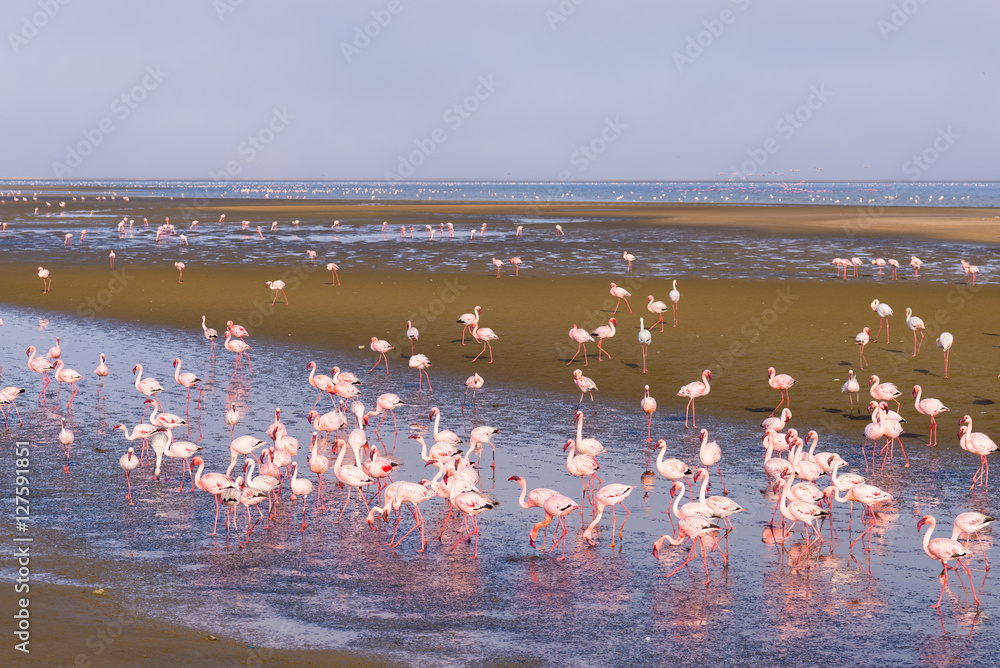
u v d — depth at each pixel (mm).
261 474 17516
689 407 24312
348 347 32406
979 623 12742
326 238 76062
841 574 14352
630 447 20891
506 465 19609
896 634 12469
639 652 12023
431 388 26703
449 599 13523
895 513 16812
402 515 17062
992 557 14914
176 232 82062
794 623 12812
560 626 12719
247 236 78062
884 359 29344
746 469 19359
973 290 43219
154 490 18125
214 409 24328
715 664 11742
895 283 46125
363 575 14336
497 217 105562
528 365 29344
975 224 86250
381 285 46812
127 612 12734
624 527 16312
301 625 12578
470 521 16688
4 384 26875
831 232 77812
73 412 23891
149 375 28234
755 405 24484
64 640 11609
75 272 52188
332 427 20359
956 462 19703
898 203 154125
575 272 52031
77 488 18125
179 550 15180
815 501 15188
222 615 12812
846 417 23297
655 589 13891
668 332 34094
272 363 30047
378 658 11688
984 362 28625
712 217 103375
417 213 115938
